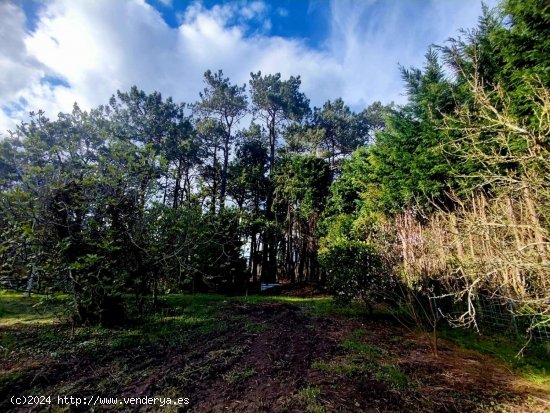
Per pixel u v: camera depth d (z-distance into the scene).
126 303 7.90
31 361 4.44
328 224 17.84
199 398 3.45
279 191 22.97
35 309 7.37
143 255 7.09
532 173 3.85
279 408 3.22
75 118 7.11
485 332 6.68
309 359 4.84
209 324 7.16
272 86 27.45
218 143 26.05
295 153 25.23
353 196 17.64
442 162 9.74
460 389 3.89
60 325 6.40
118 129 21.11
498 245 4.54
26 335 5.64
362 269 8.18
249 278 21.27
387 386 3.85
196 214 8.38
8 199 5.27
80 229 6.11
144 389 3.64
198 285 15.49
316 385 3.80
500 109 6.37
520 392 3.84
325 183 20.91
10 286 5.61
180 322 7.23
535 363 4.92
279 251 23.23
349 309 9.37
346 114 29.86
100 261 6.14
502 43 7.66
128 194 6.64
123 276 6.41
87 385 3.73
